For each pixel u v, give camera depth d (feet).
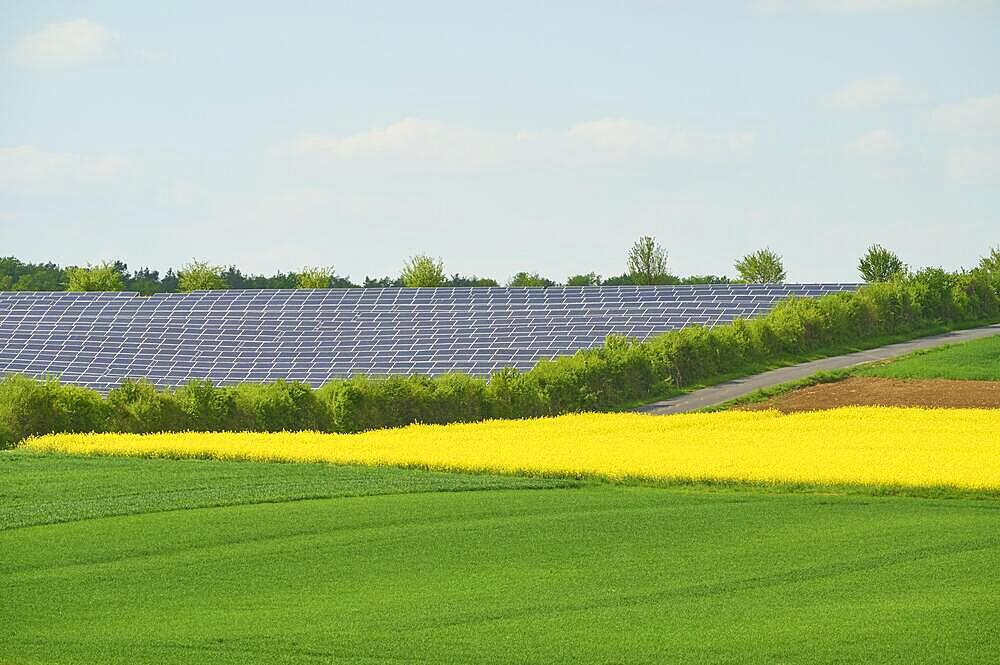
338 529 161.89
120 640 112.88
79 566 142.61
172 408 298.15
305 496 185.57
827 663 103.30
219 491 190.80
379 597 127.34
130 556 147.43
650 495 186.60
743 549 146.82
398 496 186.70
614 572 136.56
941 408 295.28
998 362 364.38
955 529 155.84
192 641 112.06
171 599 127.95
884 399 314.35
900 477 190.29
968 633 110.01
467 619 118.11
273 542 154.20
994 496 180.65
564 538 154.81
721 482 194.29
